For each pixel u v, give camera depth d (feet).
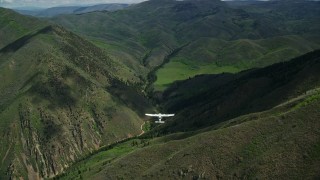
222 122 562.25
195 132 549.54
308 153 363.35
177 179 412.36
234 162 398.21
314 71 580.30
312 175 340.80
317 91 487.61
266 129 413.80
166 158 450.71
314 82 560.20
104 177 467.52
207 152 419.95
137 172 453.99
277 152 379.55
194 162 416.05
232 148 411.54
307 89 552.41
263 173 366.22
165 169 427.33
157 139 582.35
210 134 443.32
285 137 392.06
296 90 566.77
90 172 520.42
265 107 581.12
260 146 398.83
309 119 399.65
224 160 404.16
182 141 468.75
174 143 472.03
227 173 392.06
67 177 568.82
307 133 383.45
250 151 398.83
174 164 426.92
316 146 365.81
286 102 524.93
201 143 434.71
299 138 381.81
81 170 563.89
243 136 417.69
